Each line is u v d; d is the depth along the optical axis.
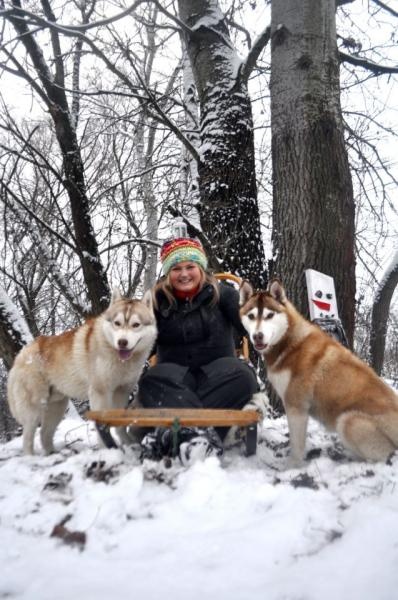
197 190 7.29
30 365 4.38
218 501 2.68
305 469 3.25
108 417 3.30
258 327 3.87
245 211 7.16
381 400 3.52
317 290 5.39
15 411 4.41
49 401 4.50
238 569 2.01
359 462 3.48
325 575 1.90
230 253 6.99
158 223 10.08
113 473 3.14
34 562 2.12
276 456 3.96
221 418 3.24
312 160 5.91
